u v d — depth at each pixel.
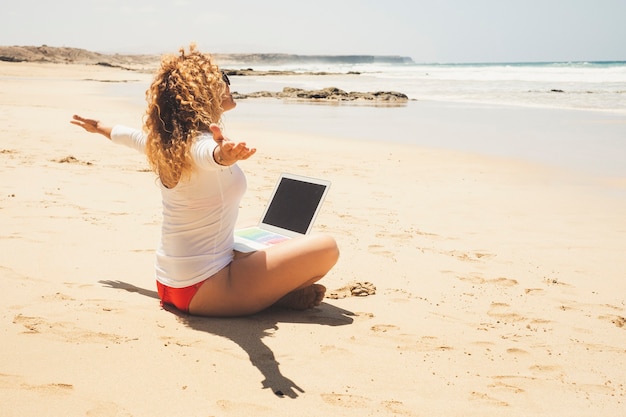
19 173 7.74
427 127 15.84
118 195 6.89
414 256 5.21
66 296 3.77
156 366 2.91
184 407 2.55
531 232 6.18
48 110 17.17
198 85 3.18
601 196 7.94
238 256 3.58
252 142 12.51
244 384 2.78
